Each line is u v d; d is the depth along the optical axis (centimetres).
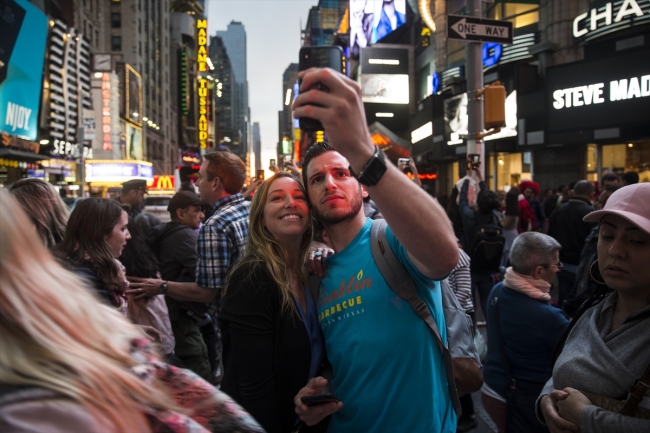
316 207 194
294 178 208
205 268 334
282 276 194
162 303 347
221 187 363
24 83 3000
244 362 188
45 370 75
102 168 4094
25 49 2962
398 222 137
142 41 7344
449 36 770
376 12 4684
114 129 5538
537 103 2153
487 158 2622
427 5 3350
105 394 79
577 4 2077
